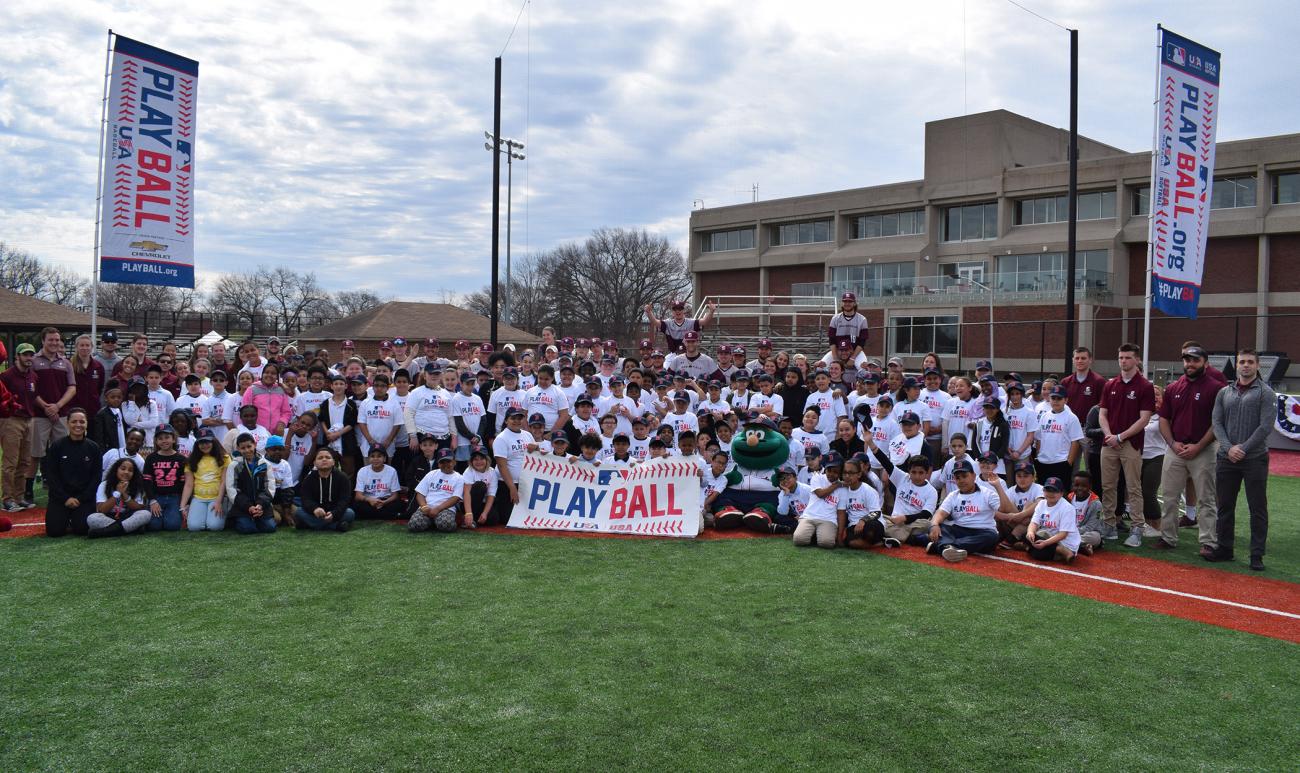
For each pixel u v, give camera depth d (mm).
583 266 86812
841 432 10672
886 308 47844
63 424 11438
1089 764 4594
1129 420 9938
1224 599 7695
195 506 10078
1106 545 9906
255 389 11328
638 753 4637
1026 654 6223
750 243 60812
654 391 12594
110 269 12711
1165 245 13320
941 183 50094
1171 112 13195
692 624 6801
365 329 39250
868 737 4867
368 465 11023
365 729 4891
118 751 4621
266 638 6363
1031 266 45781
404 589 7707
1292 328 38781
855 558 9172
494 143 16375
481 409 11625
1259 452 8664
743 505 10820
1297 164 38094
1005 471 10859
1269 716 5215
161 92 13102
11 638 6324
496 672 5746
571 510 10672
